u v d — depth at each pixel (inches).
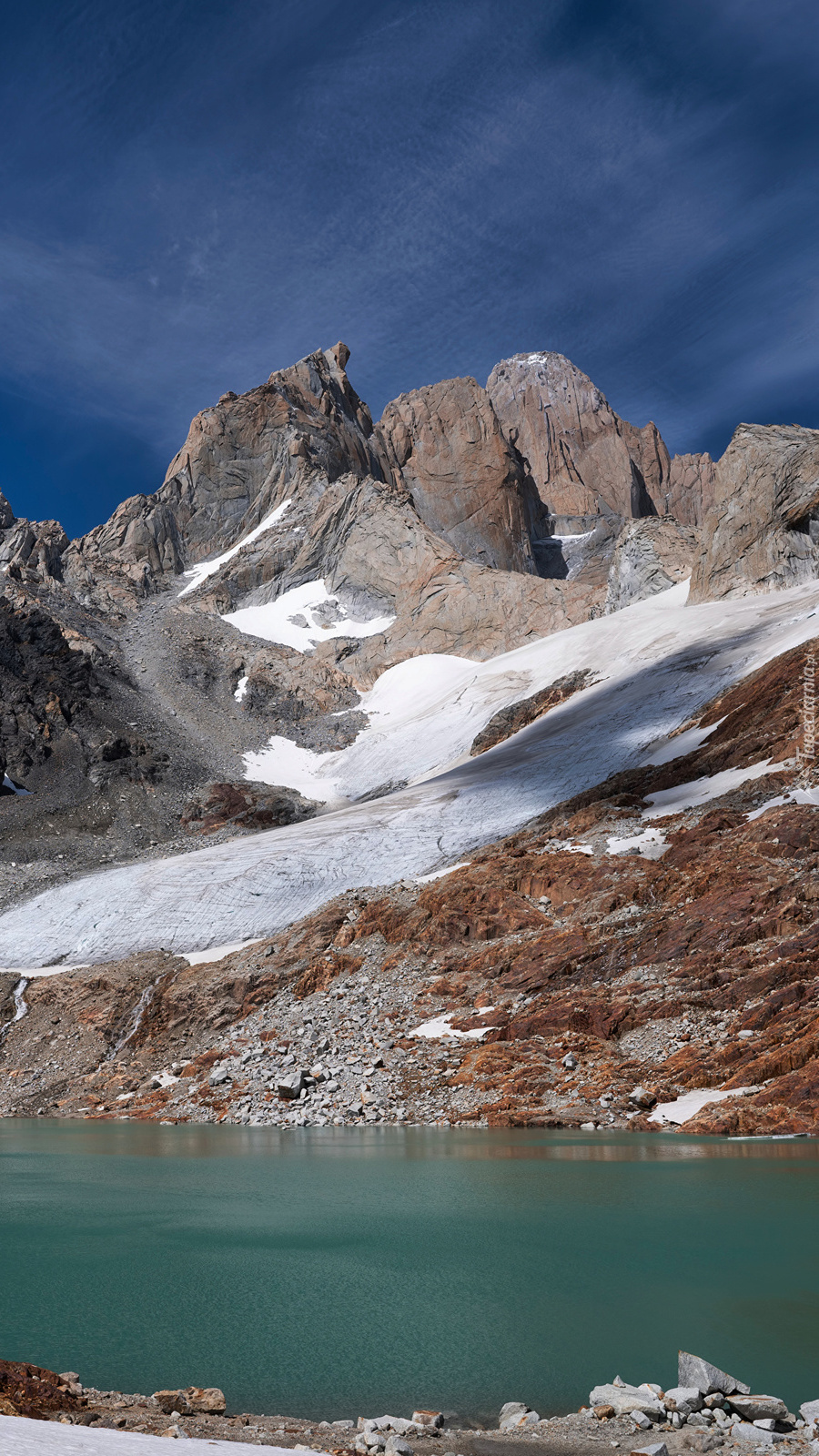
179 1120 1679.4
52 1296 553.3
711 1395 392.5
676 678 3998.5
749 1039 1407.5
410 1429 359.3
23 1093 2130.9
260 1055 1905.8
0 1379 347.9
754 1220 711.7
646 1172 924.0
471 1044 1696.6
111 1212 794.2
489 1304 529.3
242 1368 439.5
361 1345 469.1
